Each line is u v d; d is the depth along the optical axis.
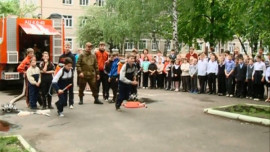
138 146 7.57
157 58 18.67
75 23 52.28
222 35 27.69
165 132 8.75
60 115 10.56
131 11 31.27
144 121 9.97
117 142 7.88
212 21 27.73
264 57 15.83
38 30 15.83
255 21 11.52
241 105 12.20
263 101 13.99
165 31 34.28
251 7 11.55
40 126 9.39
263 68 14.43
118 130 8.95
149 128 9.15
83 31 44.31
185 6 27.14
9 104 11.57
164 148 7.42
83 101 13.53
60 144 7.75
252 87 14.72
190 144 7.72
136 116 10.65
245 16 11.72
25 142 7.64
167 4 28.44
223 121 10.06
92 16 44.81
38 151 7.25
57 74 11.09
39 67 11.88
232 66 15.32
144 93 16.16
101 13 42.91
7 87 18.11
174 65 17.41
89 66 12.59
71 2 52.16
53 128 9.17
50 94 11.85
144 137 8.29
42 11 50.38
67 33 51.91
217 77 15.89
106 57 13.59
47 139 8.14
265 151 7.22
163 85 18.22
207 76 16.23
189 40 29.89
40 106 12.22
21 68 12.07
